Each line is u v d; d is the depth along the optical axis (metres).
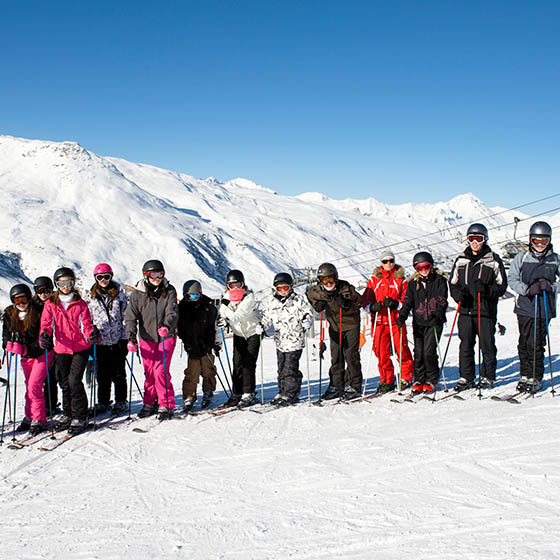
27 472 4.21
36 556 2.81
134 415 5.80
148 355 5.57
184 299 5.94
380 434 4.35
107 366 5.94
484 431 4.11
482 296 5.46
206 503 3.32
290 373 5.83
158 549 2.77
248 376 5.98
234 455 4.20
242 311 5.86
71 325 5.16
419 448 3.89
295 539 2.72
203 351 5.97
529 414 4.44
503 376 6.43
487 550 2.42
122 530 3.04
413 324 5.73
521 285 5.24
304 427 4.78
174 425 5.21
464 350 5.61
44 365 5.32
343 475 3.54
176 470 3.99
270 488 3.45
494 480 3.18
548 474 3.16
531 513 2.73
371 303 6.07
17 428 5.69
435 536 2.60
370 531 2.72
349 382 5.83
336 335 5.91
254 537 2.79
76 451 4.65
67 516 3.31
